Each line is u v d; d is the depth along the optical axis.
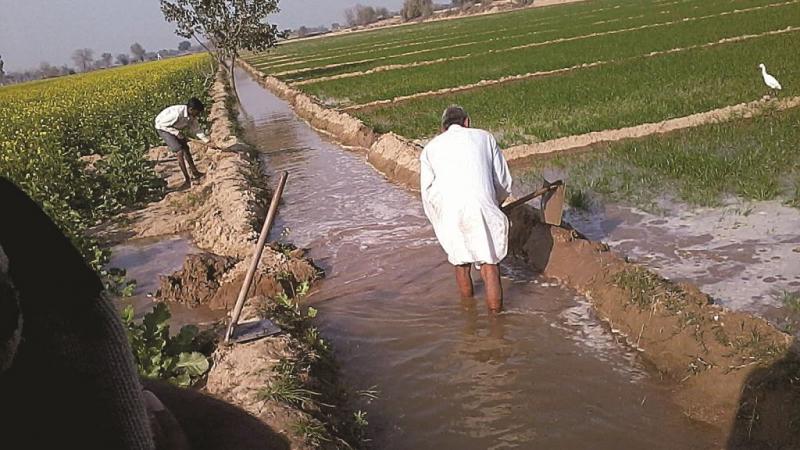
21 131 18.61
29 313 1.18
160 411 1.73
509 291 6.91
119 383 1.27
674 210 8.19
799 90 13.38
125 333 1.31
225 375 5.20
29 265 1.19
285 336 5.67
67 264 1.22
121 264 9.41
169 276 7.87
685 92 15.03
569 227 7.57
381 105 20.53
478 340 5.95
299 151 16.28
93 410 1.23
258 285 7.36
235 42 31.67
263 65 62.19
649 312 5.55
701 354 4.95
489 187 6.29
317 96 26.30
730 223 7.51
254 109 28.09
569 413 4.80
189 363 5.54
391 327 6.40
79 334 1.22
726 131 10.87
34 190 10.87
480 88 20.92
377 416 5.05
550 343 5.78
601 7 71.06
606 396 4.94
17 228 1.20
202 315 7.30
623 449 4.37
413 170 11.73
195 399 2.03
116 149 13.92
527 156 11.68
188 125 13.22
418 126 15.70
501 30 56.31
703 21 34.72
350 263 8.19
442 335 6.12
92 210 11.92
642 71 19.09
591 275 6.55
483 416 4.89
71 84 42.28
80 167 13.32
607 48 27.81
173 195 12.60
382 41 70.56
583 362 5.43
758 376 4.51
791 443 4.07
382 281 7.49
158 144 18.20
